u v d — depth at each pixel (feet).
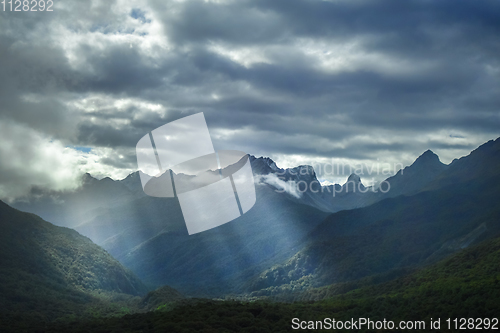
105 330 479.00
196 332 429.38
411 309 467.11
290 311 532.73
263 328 449.48
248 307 544.62
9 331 493.36
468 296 451.12
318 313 519.19
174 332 435.12
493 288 446.19
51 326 524.93
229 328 454.40
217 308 533.55
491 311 404.36
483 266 544.62
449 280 527.81
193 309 532.32
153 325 474.49
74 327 514.27
